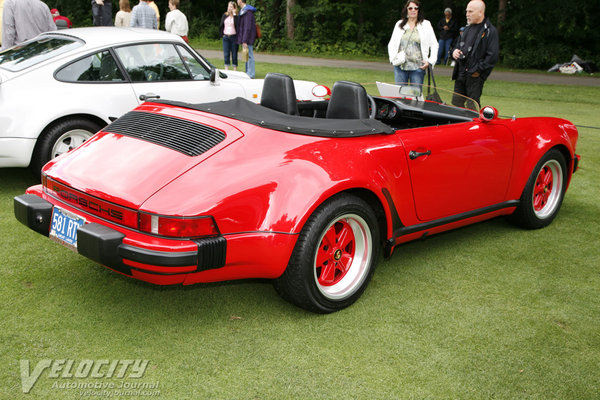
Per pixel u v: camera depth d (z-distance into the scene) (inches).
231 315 116.4
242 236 101.6
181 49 219.0
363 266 122.3
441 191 137.3
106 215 103.1
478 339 111.1
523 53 924.0
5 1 272.5
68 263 137.3
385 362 101.8
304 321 115.0
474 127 146.4
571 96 522.6
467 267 146.0
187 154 107.0
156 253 94.8
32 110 177.8
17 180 203.0
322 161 110.7
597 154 285.7
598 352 108.5
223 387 92.5
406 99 168.9
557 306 126.5
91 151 117.2
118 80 199.6
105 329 108.5
